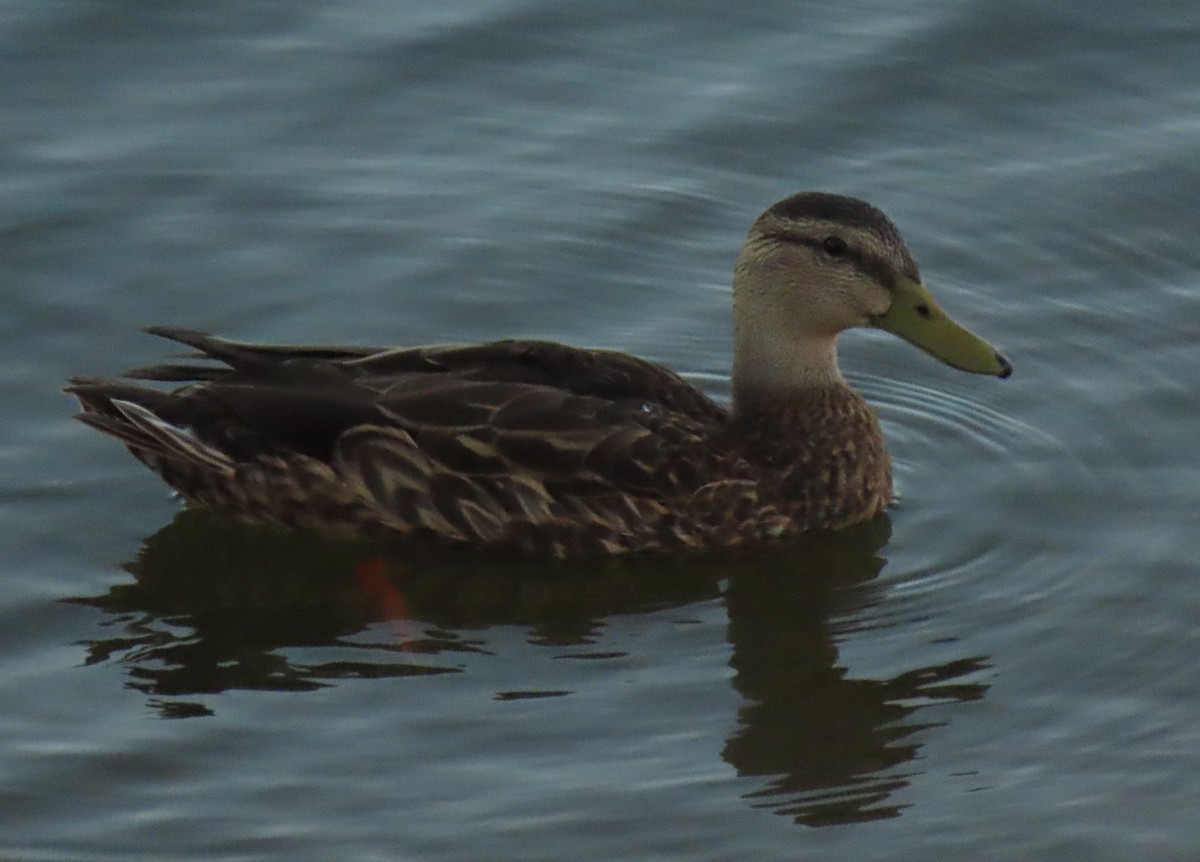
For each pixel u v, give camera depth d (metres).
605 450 14.73
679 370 17.02
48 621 14.34
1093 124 19.36
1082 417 16.41
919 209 18.58
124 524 15.34
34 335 17.00
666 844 12.16
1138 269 17.97
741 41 20.31
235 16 20.45
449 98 19.69
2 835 12.23
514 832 12.24
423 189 18.73
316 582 14.91
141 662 13.91
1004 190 18.75
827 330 15.29
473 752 12.95
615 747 13.02
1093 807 12.45
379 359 15.14
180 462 15.15
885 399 16.94
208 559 15.09
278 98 19.59
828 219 15.05
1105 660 13.73
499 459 14.73
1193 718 13.15
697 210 18.58
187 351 16.91
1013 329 17.39
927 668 13.78
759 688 13.61
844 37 20.28
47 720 13.26
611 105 19.62
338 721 13.25
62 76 19.75
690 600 14.66
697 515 14.91
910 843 12.19
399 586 14.83
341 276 17.83
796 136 19.30
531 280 17.88
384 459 14.79
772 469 15.17
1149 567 14.59
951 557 14.95
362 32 20.34
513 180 18.84
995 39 20.22
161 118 19.31
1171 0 20.52
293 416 14.89
